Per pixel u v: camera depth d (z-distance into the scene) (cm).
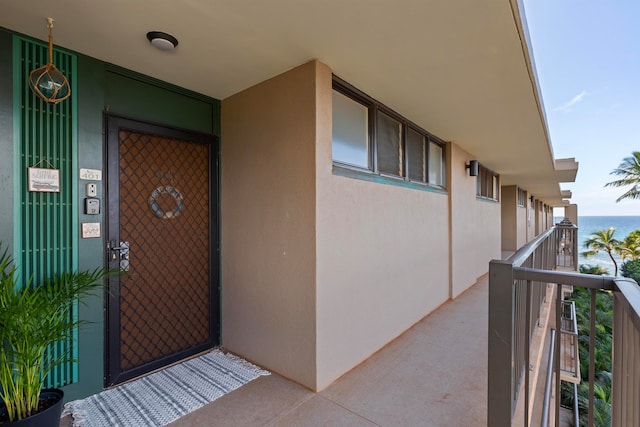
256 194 273
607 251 2197
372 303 293
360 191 279
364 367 268
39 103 204
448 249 470
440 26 187
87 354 222
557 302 142
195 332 291
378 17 179
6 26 188
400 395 226
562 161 711
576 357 311
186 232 285
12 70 194
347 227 262
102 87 231
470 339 326
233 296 297
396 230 335
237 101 291
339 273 252
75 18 180
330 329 242
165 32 195
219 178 309
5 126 191
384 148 330
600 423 535
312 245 231
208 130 299
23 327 161
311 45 211
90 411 206
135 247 251
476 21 181
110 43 208
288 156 247
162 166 269
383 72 250
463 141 470
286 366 250
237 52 220
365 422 197
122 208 243
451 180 470
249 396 225
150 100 258
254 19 181
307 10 173
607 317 884
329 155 243
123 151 245
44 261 204
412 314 365
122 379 240
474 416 203
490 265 140
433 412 207
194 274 291
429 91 287
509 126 393
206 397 223
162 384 240
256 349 274
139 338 252
